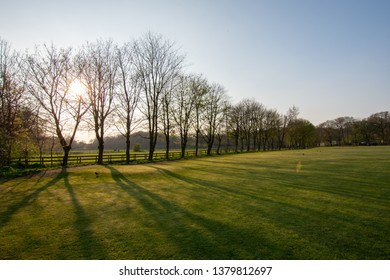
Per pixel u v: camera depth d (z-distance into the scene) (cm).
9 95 2130
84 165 2466
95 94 2678
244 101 7681
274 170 2016
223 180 1530
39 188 1246
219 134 5831
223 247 556
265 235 622
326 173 1734
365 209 848
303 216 778
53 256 520
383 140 9488
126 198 1045
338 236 612
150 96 3438
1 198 1034
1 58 2178
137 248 554
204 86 4556
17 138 2212
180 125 4250
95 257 515
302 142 9944
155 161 3234
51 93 2278
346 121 11175
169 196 1084
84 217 779
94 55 2662
